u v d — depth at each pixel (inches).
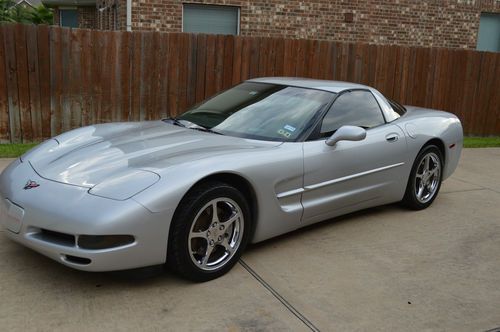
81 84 298.2
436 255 165.6
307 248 164.4
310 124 165.9
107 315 117.9
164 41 309.4
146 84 311.3
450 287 143.4
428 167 211.0
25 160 147.6
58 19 746.8
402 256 163.0
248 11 417.1
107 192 122.4
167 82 315.6
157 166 130.8
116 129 170.9
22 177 136.4
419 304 132.5
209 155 138.9
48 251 122.6
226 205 138.5
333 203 170.1
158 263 126.5
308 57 347.6
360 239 175.3
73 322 114.3
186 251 129.5
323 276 145.0
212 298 128.5
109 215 117.6
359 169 175.9
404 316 126.0
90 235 116.8
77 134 163.9
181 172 128.4
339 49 355.9
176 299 126.8
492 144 382.9
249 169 141.3
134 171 129.0
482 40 513.7
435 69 391.2
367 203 187.3
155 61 310.2
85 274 136.7
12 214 129.0
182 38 313.0
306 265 151.5
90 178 128.6
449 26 487.2
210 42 320.2
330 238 174.6
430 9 475.8
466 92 407.8
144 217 120.4
